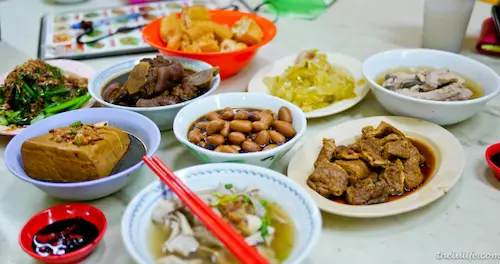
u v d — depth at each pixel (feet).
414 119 4.25
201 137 3.74
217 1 7.88
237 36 5.41
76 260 2.98
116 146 3.59
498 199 3.53
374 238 3.20
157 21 5.62
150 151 3.44
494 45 5.79
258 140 3.68
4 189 3.75
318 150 3.88
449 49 5.85
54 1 8.15
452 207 3.46
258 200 3.03
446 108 4.05
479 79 4.65
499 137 4.30
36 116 4.49
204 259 2.72
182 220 2.90
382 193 3.36
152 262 2.65
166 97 4.27
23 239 2.97
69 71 5.29
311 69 4.85
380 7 7.63
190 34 5.27
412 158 3.63
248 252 2.46
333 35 6.61
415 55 5.07
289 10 7.52
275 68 5.32
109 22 6.97
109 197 3.61
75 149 3.30
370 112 4.73
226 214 2.86
